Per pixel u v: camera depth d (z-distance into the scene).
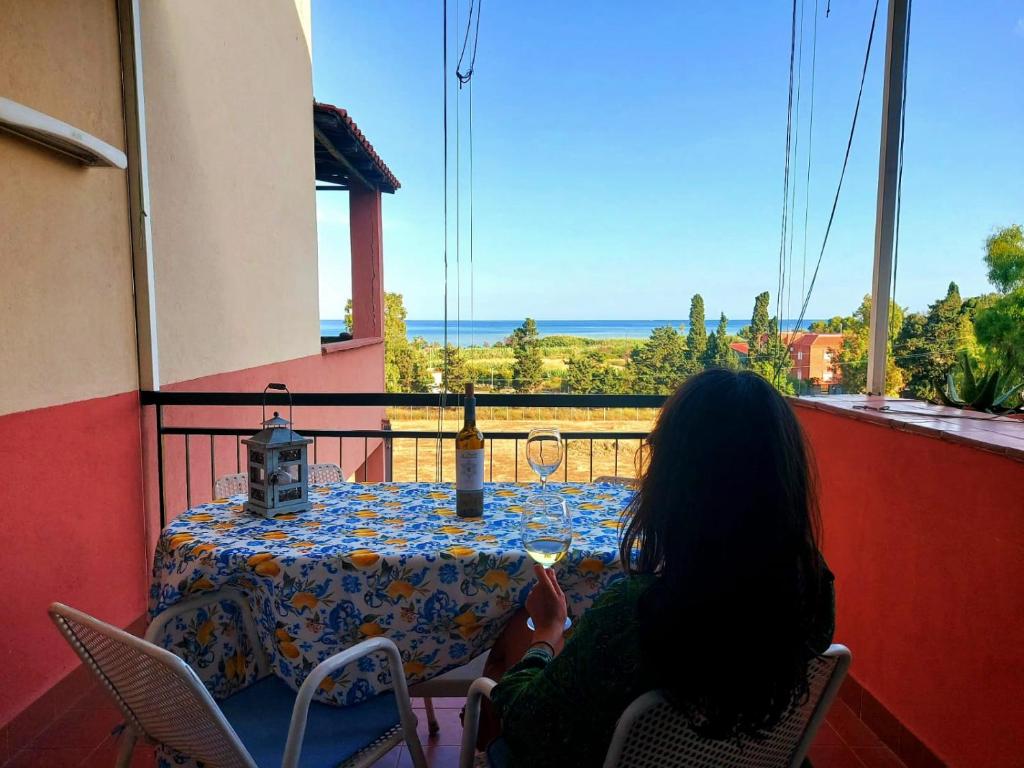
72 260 2.53
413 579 1.49
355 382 7.50
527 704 0.88
